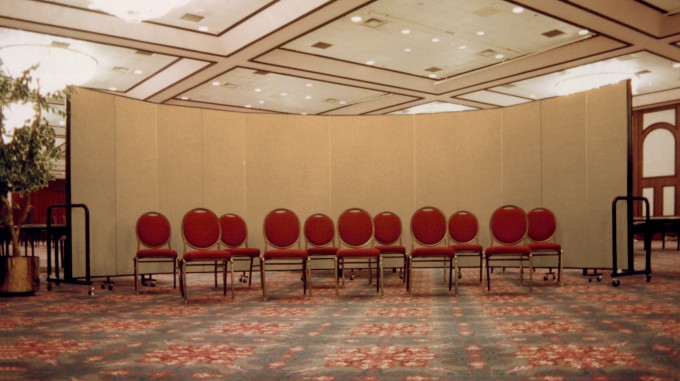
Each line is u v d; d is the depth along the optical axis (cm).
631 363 283
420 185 826
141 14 768
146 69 1258
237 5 959
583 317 421
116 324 414
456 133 819
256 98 1579
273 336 365
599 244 715
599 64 1295
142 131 752
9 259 593
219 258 553
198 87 1433
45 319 439
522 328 382
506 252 577
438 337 355
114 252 723
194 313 468
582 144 730
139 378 263
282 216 638
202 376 267
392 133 834
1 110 593
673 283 639
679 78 1455
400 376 265
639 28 1006
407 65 1316
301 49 1182
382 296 555
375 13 985
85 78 1162
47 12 924
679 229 1225
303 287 622
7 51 1054
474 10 976
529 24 1048
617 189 697
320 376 266
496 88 1502
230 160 804
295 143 825
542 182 765
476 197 807
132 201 741
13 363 293
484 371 272
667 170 1734
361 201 829
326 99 1606
